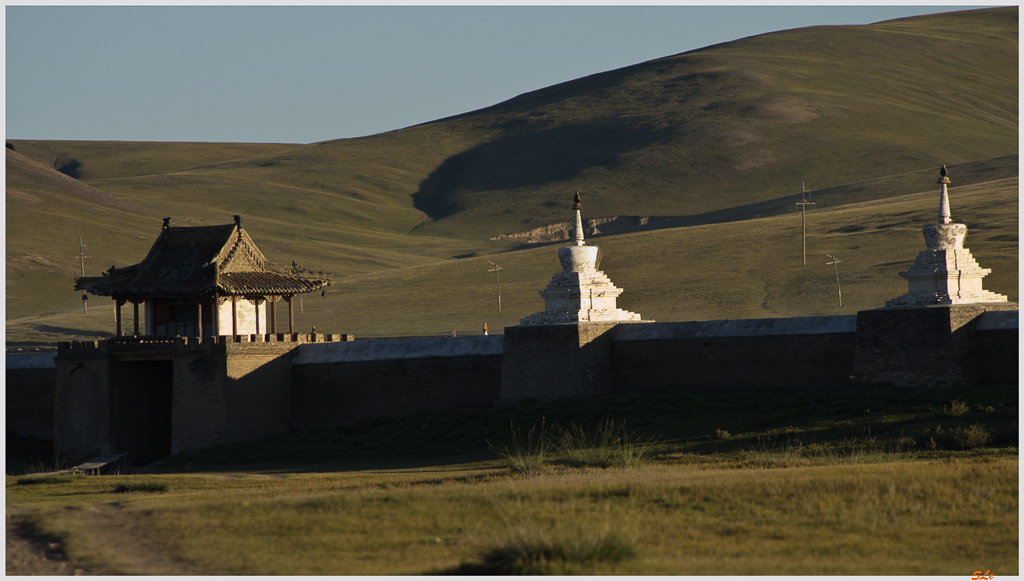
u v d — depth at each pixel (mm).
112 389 180875
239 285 179000
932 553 64875
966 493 79250
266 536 73562
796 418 127438
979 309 132625
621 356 159000
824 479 84312
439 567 63875
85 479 132500
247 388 175500
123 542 74062
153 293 179875
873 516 73625
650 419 137500
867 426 117000
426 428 156500
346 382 178125
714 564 62750
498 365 166125
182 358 175750
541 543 64750
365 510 80500
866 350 137000
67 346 185875
